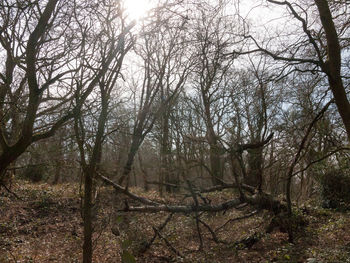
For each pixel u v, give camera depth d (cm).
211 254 818
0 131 521
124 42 607
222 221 1113
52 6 515
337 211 1221
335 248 757
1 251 852
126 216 824
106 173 770
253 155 941
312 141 1016
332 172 1312
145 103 1162
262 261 753
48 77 574
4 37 606
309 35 751
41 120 721
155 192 1481
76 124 563
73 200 1347
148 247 842
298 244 850
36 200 1294
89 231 580
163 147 1041
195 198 827
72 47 605
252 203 901
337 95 736
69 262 782
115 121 796
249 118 984
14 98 628
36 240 968
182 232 995
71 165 711
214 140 888
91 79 582
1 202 1211
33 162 772
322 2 732
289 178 920
